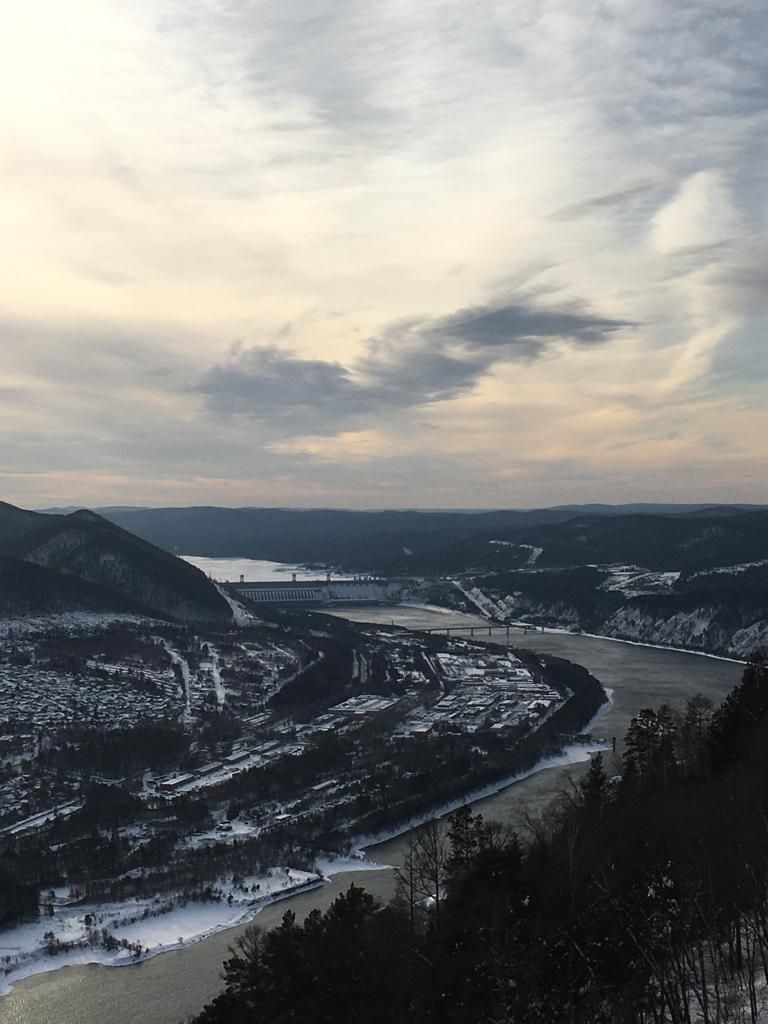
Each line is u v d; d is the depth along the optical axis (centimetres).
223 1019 5906
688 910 6381
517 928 6353
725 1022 5591
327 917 6350
